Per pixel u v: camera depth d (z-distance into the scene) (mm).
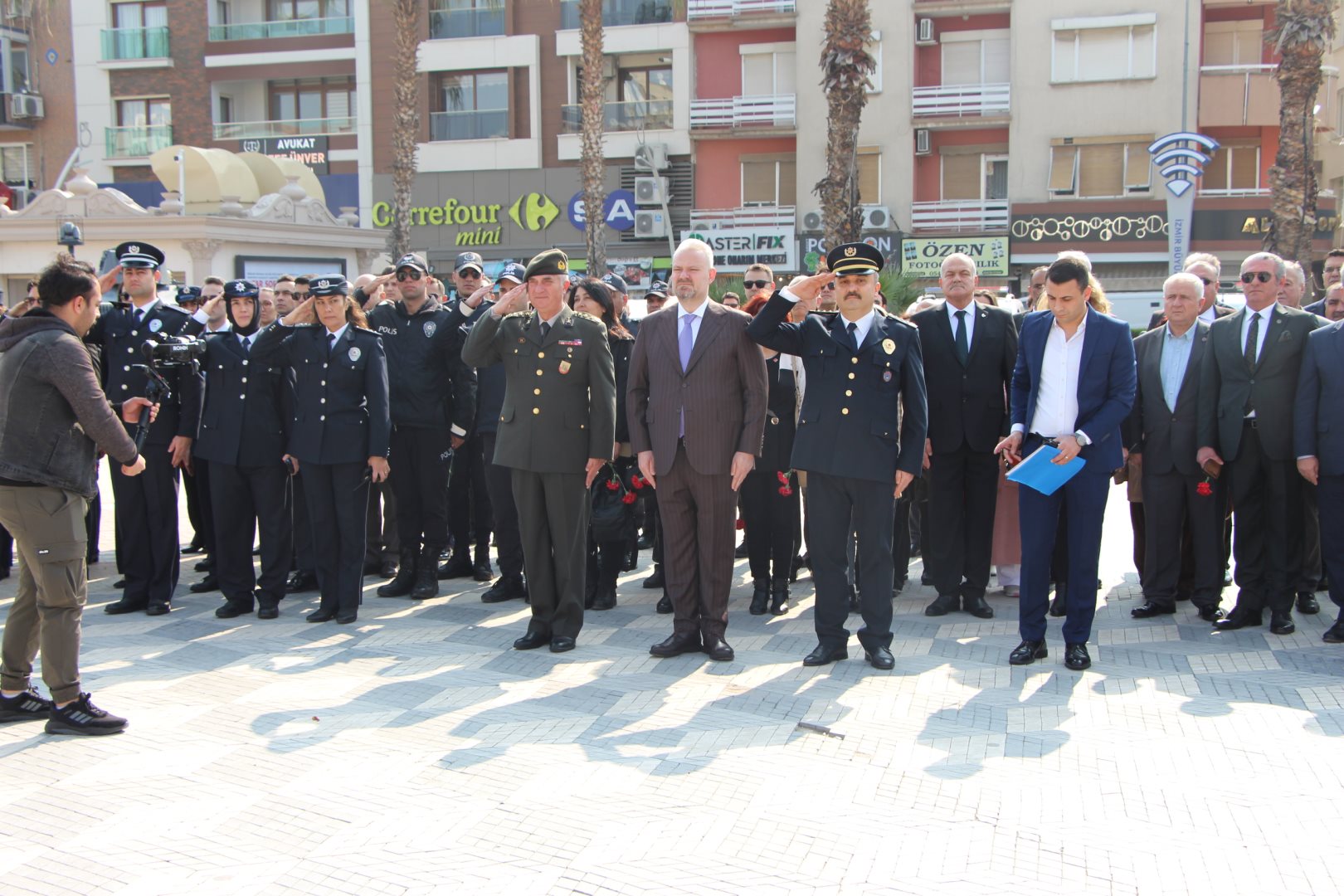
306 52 31734
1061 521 7012
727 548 6344
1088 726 5203
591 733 5168
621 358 7676
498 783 4602
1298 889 3705
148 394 6723
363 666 6234
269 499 7309
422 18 31078
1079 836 4090
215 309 8680
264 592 7371
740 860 3926
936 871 3840
